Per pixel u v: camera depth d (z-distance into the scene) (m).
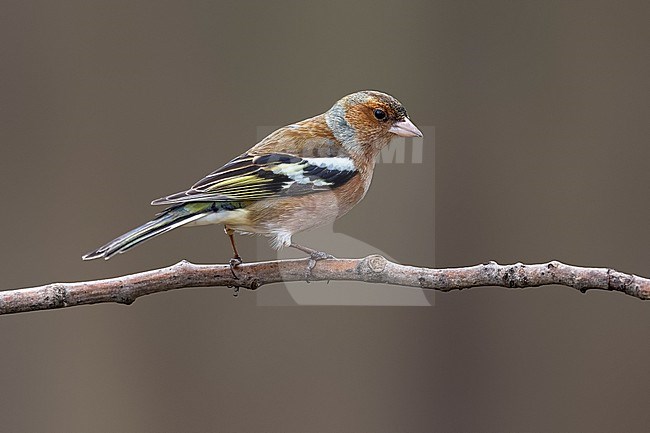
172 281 7.08
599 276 6.29
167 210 7.83
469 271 6.72
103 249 7.38
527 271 6.51
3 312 6.71
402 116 8.52
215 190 7.80
